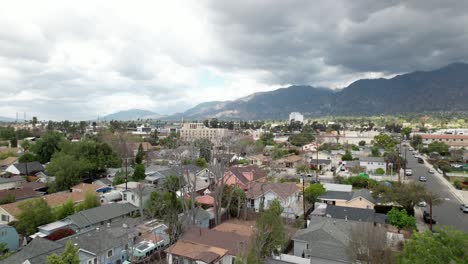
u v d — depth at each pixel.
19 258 27.84
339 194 51.16
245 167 68.19
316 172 75.19
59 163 59.81
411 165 91.06
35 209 37.91
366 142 144.38
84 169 62.44
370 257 24.78
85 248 29.75
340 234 31.83
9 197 47.34
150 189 51.53
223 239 32.22
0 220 40.72
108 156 72.38
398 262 20.75
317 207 46.94
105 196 51.12
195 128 172.12
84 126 191.25
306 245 31.52
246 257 26.19
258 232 28.80
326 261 28.00
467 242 19.02
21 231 36.47
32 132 143.88
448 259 18.42
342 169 83.06
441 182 67.31
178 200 45.00
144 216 43.56
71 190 56.59
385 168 80.25
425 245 19.14
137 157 84.81
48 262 25.53
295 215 45.09
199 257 28.45
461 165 85.31
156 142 132.25
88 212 40.97
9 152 88.25
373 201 46.41
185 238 33.16
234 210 46.69
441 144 108.38
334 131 181.38
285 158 93.12
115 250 31.59
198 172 65.00
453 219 43.12
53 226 37.03
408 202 41.62
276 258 30.19
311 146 119.88
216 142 85.12
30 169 69.88
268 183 55.44
